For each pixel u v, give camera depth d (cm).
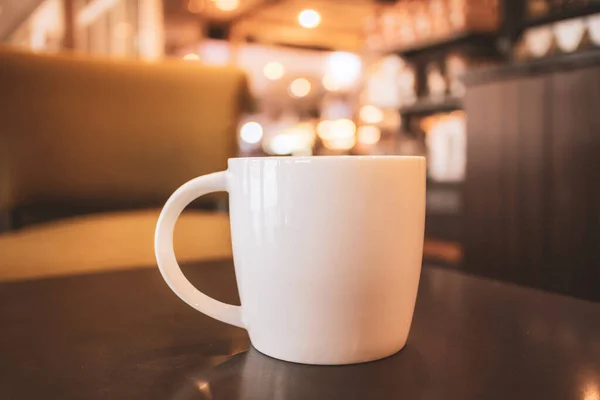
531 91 110
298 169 29
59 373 29
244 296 31
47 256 74
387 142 239
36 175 103
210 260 58
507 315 38
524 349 32
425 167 31
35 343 33
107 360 31
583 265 101
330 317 29
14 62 102
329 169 28
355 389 27
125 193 111
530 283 111
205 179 32
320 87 428
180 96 114
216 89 116
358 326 29
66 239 82
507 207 115
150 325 36
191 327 36
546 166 107
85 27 179
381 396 26
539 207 109
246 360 31
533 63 109
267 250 30
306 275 29
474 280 48
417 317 37
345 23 318
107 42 184
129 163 111
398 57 215
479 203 122
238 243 31
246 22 313
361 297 29
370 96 238
